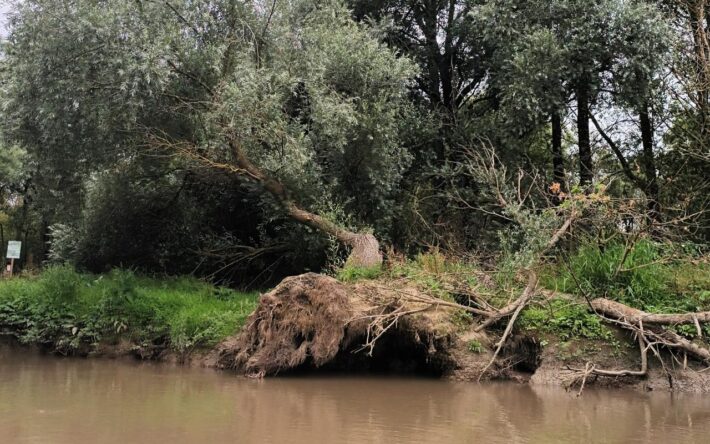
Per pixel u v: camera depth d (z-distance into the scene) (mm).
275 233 13523
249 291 12742
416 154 14477
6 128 10758
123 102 9906
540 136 15766
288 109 11906
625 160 15477
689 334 7691
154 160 12422
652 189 13531
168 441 4754
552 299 8500
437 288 8516
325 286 7973
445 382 7742
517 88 12133
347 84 12062
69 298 10461
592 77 12289
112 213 13312
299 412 5898
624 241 9422
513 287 8781
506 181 12906
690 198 11289
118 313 9828
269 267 13141
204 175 12328
